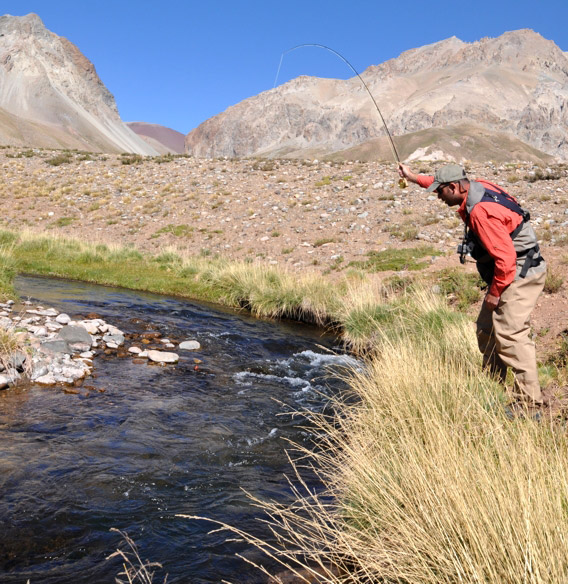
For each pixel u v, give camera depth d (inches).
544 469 112.7
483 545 98.0
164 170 1187.3
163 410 230.8
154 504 152.5
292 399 265.0
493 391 185.5
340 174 1015.6
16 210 971.3
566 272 413.7
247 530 143.6
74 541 131.3
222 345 371.6
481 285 450.3
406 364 214.2
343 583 119.4
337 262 618.5
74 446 184.7
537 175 849.5
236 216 859.4
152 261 694.5
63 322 353.1
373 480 138.4
